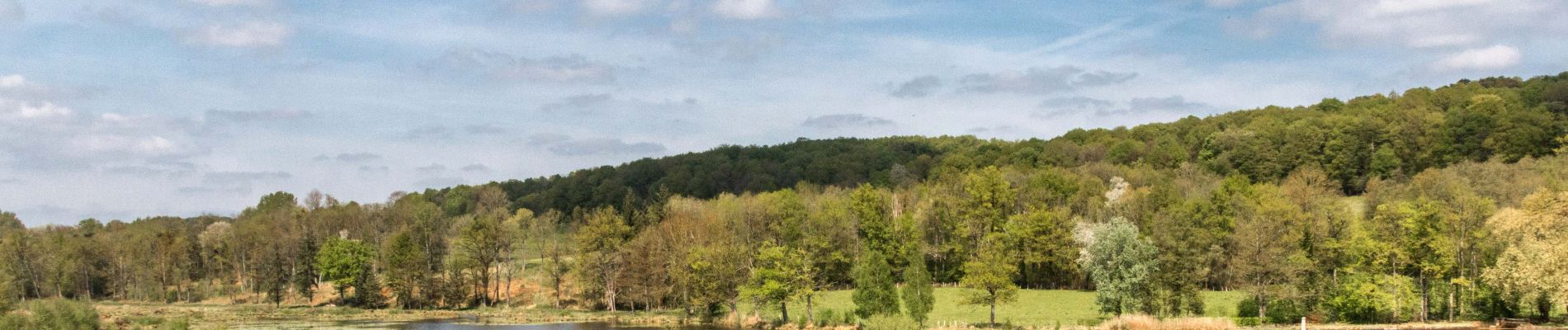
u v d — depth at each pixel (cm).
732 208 14275
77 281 16038
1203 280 9788
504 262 15775
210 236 17862
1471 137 15325
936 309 10025
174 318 11475
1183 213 10956
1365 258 8494
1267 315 8656
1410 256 8300
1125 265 8862
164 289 15500
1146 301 8719
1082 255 10950
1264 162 16812
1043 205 12588
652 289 12044
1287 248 8838
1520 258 7331
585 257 12812
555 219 18362
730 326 9938
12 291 10950
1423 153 15800
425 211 17238
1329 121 17462
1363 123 16762
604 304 12975
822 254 12269
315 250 15475
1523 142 14762
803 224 12838
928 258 13050
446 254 15625
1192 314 9006
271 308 13638
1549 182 11494
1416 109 17675
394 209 19450
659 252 12169
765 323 9738
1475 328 7738
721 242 11225
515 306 13375
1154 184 14200
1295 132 17025
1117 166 17350
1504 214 7831
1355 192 16400
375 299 13688
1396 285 8306
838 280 12862
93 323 9481
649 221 14825
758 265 10681
